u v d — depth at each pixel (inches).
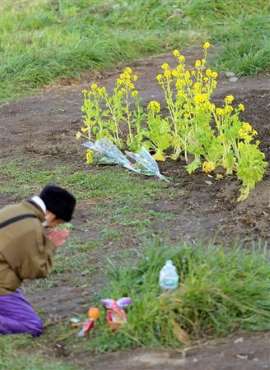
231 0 930.7
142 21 908.6
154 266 339.0
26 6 954.1
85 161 521.7
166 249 346.9
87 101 535.5
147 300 317.4
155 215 431.8
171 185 472.4
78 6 941.2
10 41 816.3
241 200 439.2
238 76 700.7
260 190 445.7
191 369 288.7
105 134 527.5
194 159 499.8
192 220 424.5
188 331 313.9
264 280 334.3
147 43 826.8
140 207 443.8
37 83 725.3
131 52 807.7
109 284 344.5
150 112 527.5
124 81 522.6
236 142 494.6
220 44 812.6
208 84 548.1
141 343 308.8
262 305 323.3
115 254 388.8
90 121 537.6
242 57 725.9
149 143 515.5
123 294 330.6
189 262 333.4
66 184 484.1
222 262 338.0
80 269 377.4
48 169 513.3
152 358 299.0
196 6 919.7
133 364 296.0
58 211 322.3
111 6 937.5
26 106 665.6
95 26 880.3
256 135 541.3
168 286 323.0
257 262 345.1
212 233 406.0
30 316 325.4
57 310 341.7
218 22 901.2
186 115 494.6
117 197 458.6
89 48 773.3
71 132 581.0
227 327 315.3
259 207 427.2
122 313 315.9
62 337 319.6
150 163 489.1
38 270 319.0
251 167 439.2
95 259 386.0
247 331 314.0
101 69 763.4
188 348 305.1
